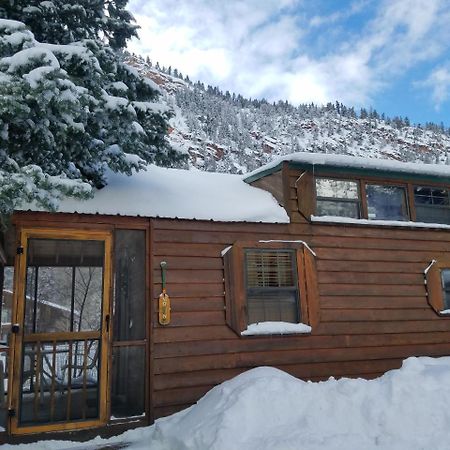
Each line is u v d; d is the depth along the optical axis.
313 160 6.46
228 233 6.01
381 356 6.34
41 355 4.89
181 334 5.45
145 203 5.71
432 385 4.37
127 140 5.44
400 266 6.82
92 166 5.59
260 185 7.11
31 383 4.88
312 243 6.40
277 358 5.82
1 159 4.43
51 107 4.39
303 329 5.98
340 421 4.07
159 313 5.34
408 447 3.76
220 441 3.76
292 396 4.30
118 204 5.52
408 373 4.51
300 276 6.18
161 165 6.55
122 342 5.16
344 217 6.69
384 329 6.46
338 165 6.63
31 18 5.47
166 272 5.56
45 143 4.67
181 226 5.77
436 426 4.00
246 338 5.74
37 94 3.92
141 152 6.04
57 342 4.98
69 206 5.20
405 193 7.28
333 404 4.23
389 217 7.09
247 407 4.10
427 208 7.43
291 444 3.67
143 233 5.61
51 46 4.52
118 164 5.52
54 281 5.07
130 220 5.51
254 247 6.04
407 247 6.96
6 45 4.12
